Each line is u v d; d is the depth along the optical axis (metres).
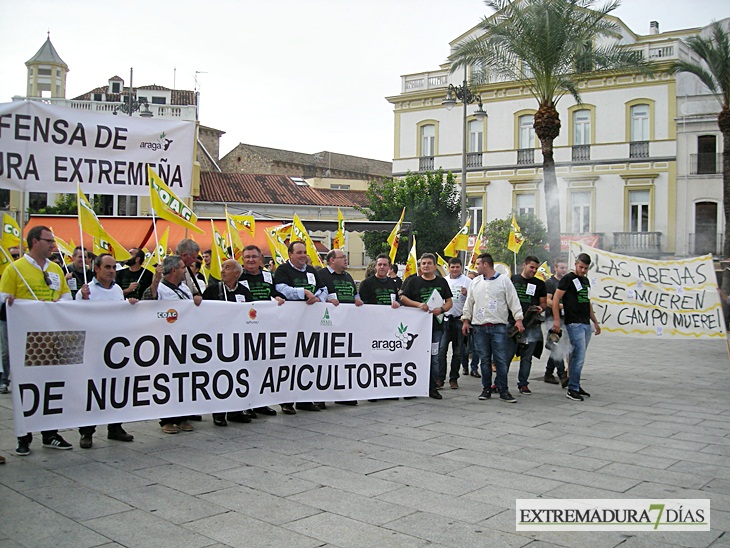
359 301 9.20
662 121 33.69
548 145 24.55
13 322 6.51
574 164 35.38
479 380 12.01
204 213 39.44
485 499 5.42
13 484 5.72
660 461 6.57
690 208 33.38
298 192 43.84
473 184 37.81
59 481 5.81
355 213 43.62
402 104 40.09
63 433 7.70
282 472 6.11
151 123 8.38
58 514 5.02
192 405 7.64
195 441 7.26
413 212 32.59
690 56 33.28
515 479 5.95
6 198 29.69
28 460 6.46
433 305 9.88
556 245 24.91
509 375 12.80
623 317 12.35
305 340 8.70
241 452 6.80
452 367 11.08
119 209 31.27
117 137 8.18
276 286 8.78
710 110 32.81
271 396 8.37
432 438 7.45
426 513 5.10
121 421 7.12
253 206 40.53
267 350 8.31
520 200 36.88
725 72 26.09
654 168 33.94
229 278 8.18
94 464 6.34
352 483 5.81
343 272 9.80
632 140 34.38
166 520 4.92
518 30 23.59
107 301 7.04
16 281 7.16
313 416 8.62
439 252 33.28
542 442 7.30
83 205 7.64
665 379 12.16
